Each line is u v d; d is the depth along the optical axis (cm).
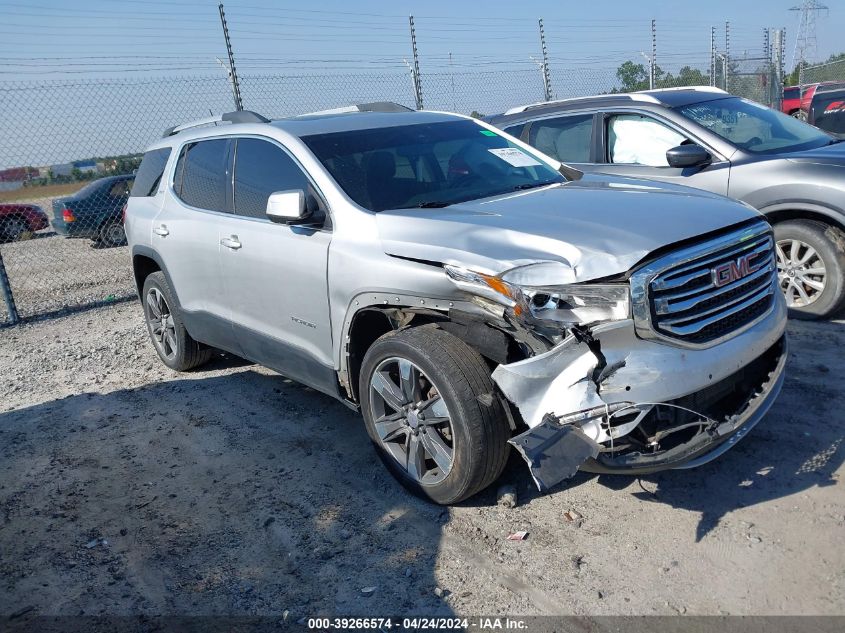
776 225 572
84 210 1312
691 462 318
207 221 491
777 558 303
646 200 371
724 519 332
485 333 325
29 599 323
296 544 347
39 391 595
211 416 504
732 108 649
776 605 278
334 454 431
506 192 425
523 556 321
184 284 530
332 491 390
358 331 393
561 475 290
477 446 327
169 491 407
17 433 507
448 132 478
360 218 384
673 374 304
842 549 304
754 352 335
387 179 416
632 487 364
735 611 277
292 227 418
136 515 384
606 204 367
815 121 1075
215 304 502
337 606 302
